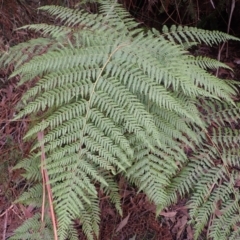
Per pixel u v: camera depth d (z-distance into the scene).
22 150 1.74
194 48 2.03
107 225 1.72
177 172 1.57
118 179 1.68
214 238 1.53
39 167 1.51
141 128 1.32
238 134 1.63
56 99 1.38
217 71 1.87
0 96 1.86
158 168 1.44
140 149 1.46
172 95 1.50
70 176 1.33
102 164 1.33
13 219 1.70
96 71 1.42
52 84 1.40
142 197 1.75
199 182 1.57
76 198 1.31
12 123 1.79
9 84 1.86
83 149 1.34
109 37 1.46
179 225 1.73
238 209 1.57
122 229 1.73
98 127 1.38
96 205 1.52
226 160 1.61
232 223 1.56
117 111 1.34
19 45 1.56
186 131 1.46
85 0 1.73
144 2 1.97
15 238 1.49
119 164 1.31
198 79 1.39
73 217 1.30
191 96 1.47
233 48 2.05
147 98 1.46
